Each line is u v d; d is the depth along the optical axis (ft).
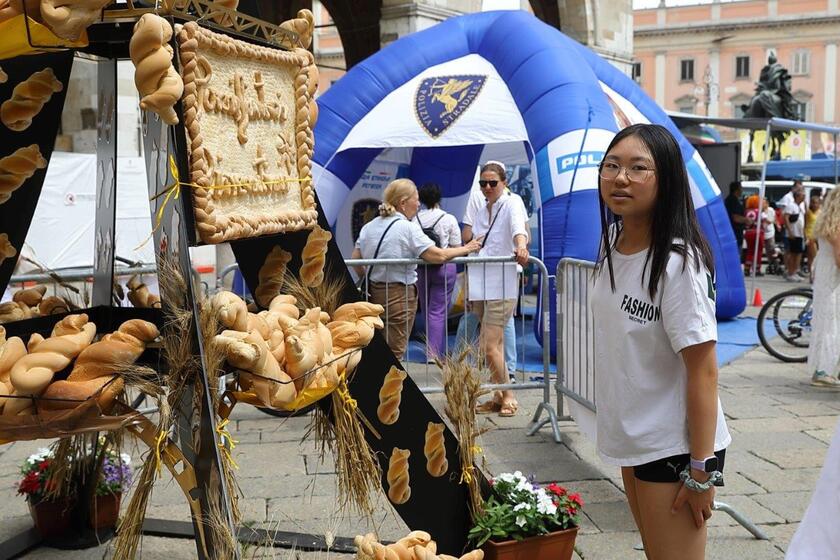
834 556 7.00
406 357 20.77
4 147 8.05
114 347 6.55
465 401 9.94
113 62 9.45
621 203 7.72
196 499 6.64
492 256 20.53
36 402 6.17
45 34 6.53
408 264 20.07
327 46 171.73
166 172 6.75
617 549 12.32
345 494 9.70
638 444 7.95
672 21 216.33
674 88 218.79
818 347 22.93
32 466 12.24
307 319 7.60
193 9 7.10
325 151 28.35
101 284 9.87
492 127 27.45
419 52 29.40
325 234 8.90
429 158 35.09
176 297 6.73
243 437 17.74
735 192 52.24
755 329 31.99
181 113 6.66
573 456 16.75
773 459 16.51
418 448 9.45
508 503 10.38
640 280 7.85
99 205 9.81
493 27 29.45
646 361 7.89
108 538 12.01
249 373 6.89
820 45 207.00
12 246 8.29
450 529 9.80
